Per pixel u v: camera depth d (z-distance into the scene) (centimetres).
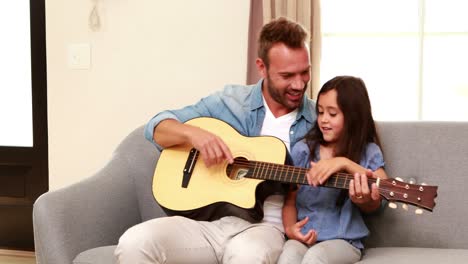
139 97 293
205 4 281
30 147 327
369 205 184
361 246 189
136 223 223
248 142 202
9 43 331
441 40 277
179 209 197
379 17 280
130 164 227
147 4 288
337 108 190
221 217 197
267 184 192
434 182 206
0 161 332
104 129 299
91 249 194
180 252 180
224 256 183
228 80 281
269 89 205
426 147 210
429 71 279
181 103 288
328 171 177
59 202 193
